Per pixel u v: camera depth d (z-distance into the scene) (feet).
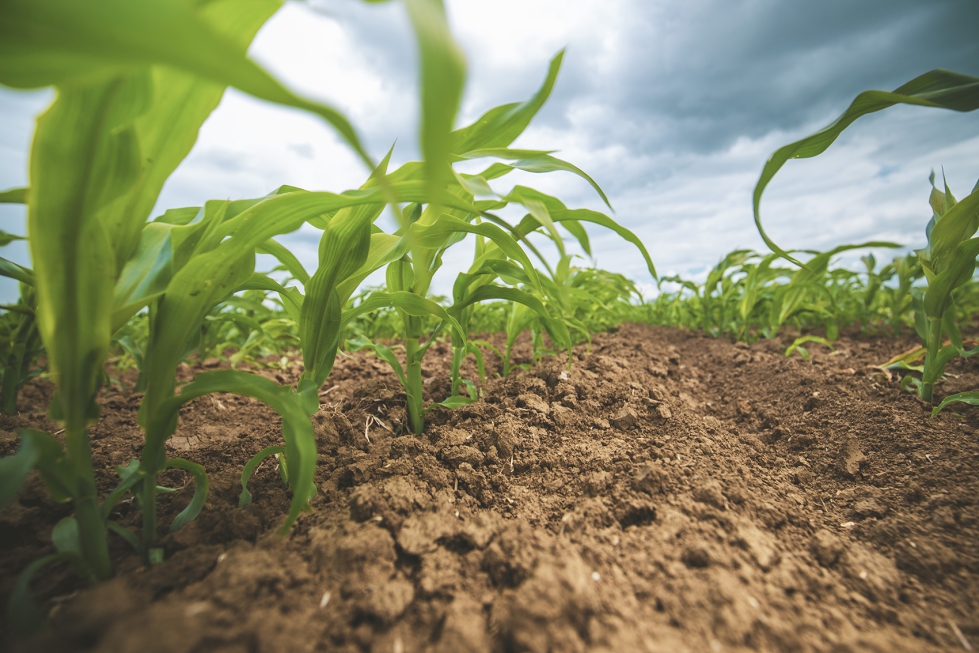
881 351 7.99
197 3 1.67
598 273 8.48
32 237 1.75
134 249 2.45
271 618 1.98
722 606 2.18
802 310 9.05
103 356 2.09
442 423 4.51
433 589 2.28
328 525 2.69
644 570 2.46
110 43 1.13
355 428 4.43
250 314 7.66
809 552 2.81
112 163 1.85
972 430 4.23
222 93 2.06
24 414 4.78
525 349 8.43
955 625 2.28
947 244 4.23
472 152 3.15
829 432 4.66
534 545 2.56
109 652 1.65
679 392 6.20
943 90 2.72
